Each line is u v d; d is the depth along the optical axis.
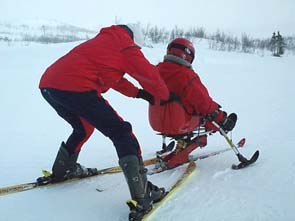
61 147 3.27
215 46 37.75
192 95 3.43
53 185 3.31
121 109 7.02
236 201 2.89
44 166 3.84
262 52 38.91
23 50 21.53
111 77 2.80
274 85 10.56
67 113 3.09
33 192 3.17
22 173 3.63
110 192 3.18
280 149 4.18
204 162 3.84
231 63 21.09
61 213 2.80
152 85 2.79
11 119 6.18
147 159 4.03
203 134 3.80
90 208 2.88
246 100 7.89
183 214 2.71
